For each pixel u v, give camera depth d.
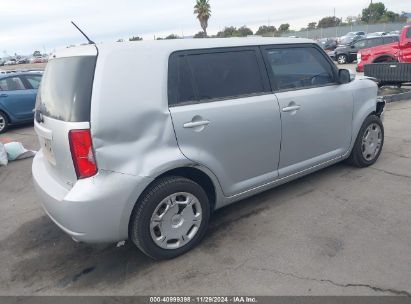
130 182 2.64
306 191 4.12
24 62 56.94
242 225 3.49
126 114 2.60
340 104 4.10
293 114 3.60
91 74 2.55
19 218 4.09
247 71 3.34
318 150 4.01
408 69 9.05
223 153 3.14
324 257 2.90
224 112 3.08
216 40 3.22
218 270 2.85
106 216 2.60
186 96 2.92
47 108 2.91
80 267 3.05
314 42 4.00
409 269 2.69
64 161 2.67
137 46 2.73
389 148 5.48
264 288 2.61
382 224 3.32
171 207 2.92
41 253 3.31
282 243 3.14
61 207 2.61
